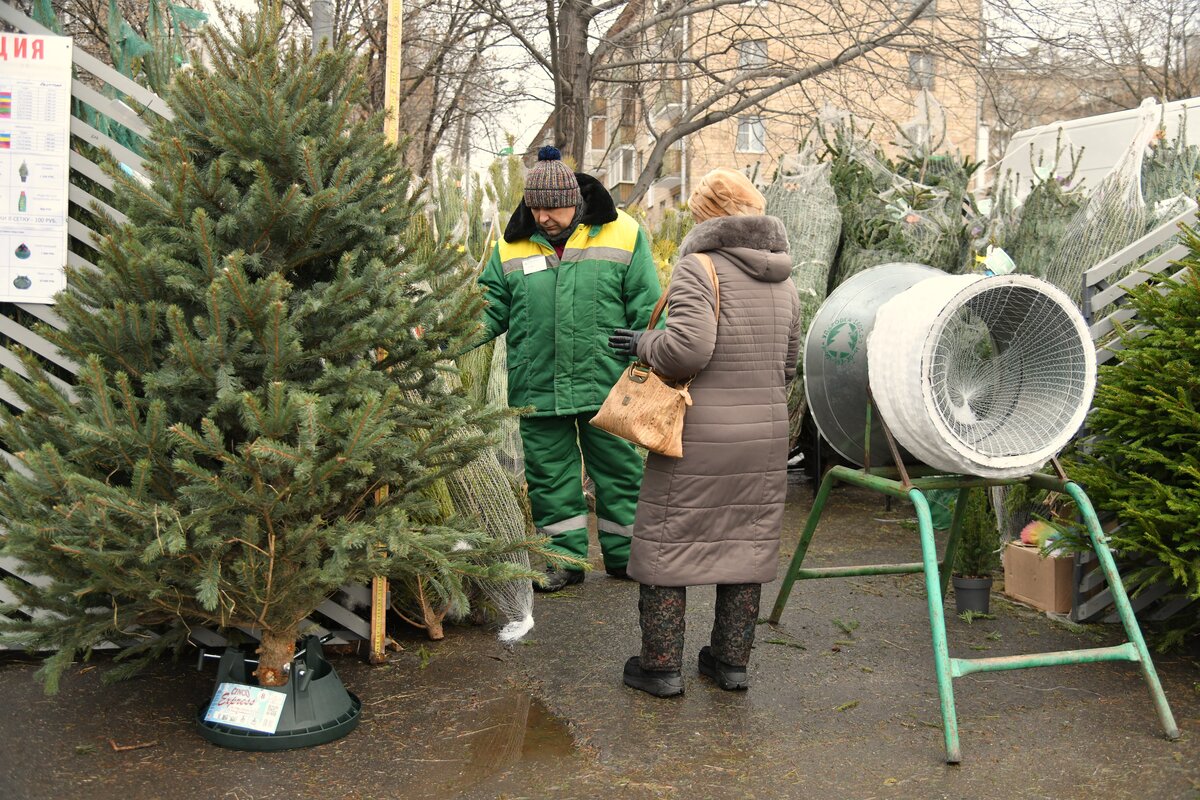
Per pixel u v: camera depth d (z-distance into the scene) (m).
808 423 7.36
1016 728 3.23
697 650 4.04
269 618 3.11
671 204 24.11
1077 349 3.32
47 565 2.84
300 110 3.04
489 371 5.15
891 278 3.73
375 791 2.80
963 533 4.50
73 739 3.10
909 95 16.52
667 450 3.28
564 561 3.54
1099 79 18.66
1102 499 4.02
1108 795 2.75
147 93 3.67
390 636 4.16
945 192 7.01
